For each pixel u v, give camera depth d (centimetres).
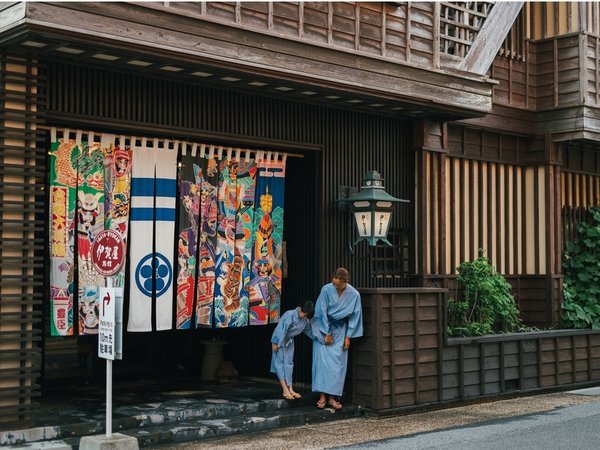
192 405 1006
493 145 1412
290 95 1085
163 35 862
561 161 1462
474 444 889
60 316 930
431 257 1284
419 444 891
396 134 1265
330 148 1178
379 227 1151
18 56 855
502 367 1259
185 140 1049
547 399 1263
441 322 1170
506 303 1333
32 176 865
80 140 946
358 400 1098
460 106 1191
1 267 838
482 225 1390
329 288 1087
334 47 1020
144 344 1209
